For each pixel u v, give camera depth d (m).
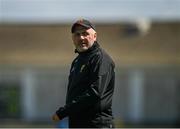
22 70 96.75
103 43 106.62
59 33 110.88
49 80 96.44
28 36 110.56
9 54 103.38
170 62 97.19
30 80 96.44
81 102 17.28
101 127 17.52
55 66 96.12
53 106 95.75
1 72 96.50
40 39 109.56
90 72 17.53
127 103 95.06
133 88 95.38
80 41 17.70
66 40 108.50
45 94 96.19
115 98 95.19
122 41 107.19
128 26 110.00
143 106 95.00
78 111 17.45
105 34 109.19
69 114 17.58
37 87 96.25
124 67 95.62
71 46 106.19
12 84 96.56
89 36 17.70
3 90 96.44
